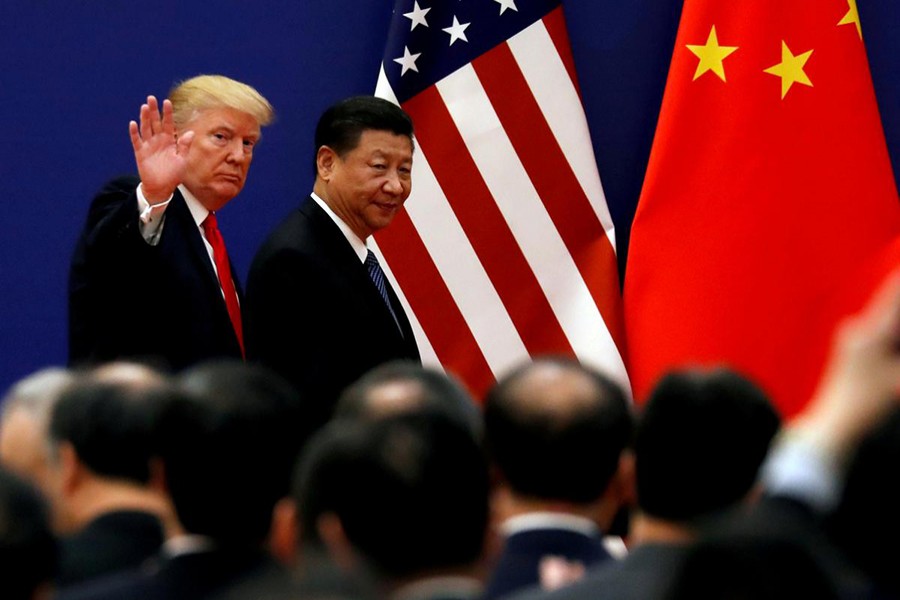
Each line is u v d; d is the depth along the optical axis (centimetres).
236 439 551
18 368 1409
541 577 564
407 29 1378
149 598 536
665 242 1346
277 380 593
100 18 1413
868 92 1342
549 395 586
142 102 1415
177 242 1170
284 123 1416
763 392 578
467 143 1376
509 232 1369
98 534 606
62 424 629
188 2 1413
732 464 556
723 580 334
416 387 640
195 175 1195
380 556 455
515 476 586
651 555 528
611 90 1413
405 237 1371
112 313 1133
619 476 610
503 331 1362
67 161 1413
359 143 1209
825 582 334
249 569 541
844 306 1322
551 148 1373
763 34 1352
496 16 1388
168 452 555
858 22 1352
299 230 1200
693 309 1335
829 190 1334
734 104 1348
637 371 1346
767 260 1331
